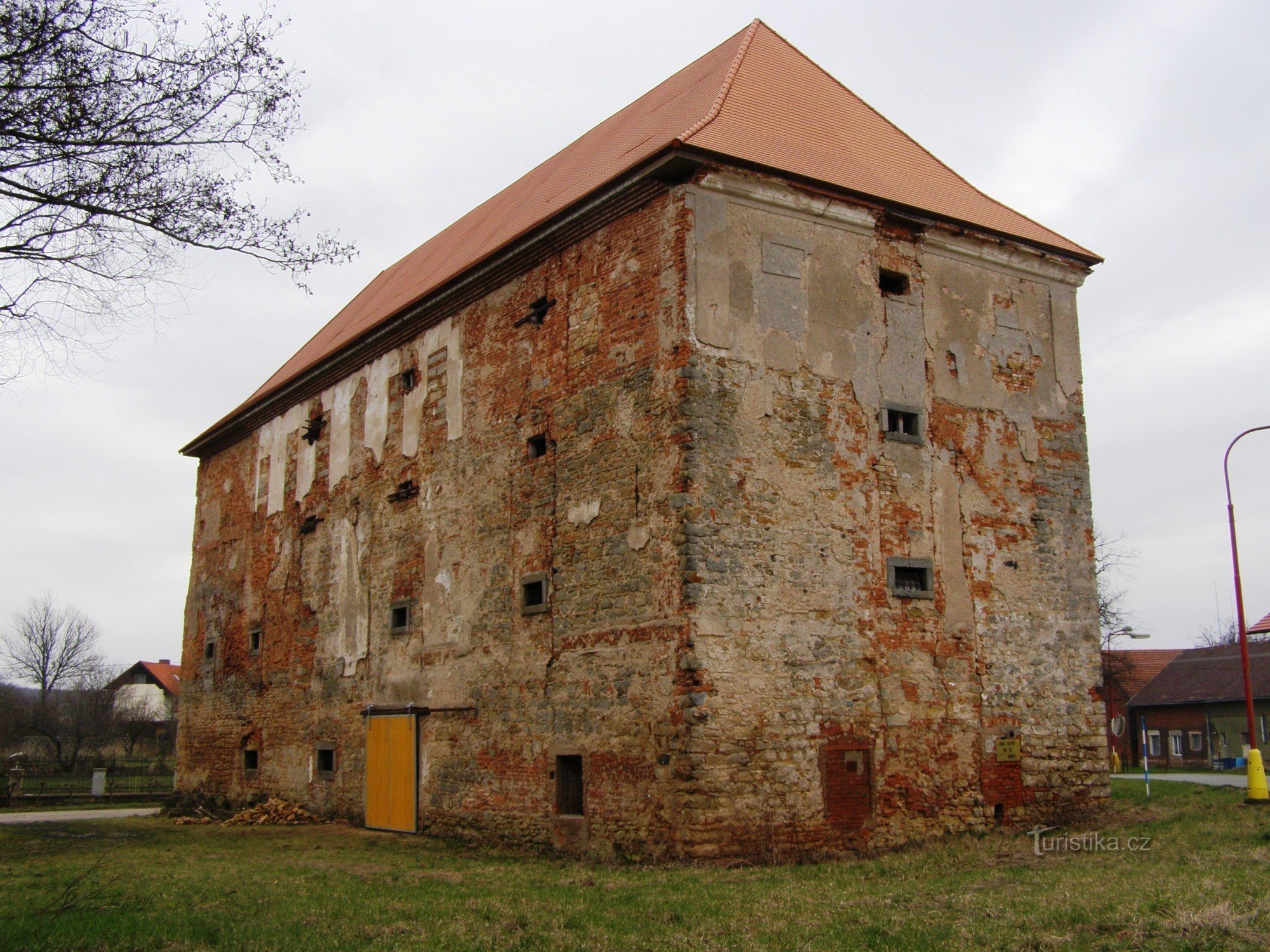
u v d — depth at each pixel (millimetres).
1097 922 7660
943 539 14500
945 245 15375
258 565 22594
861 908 8703
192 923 8633
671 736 12125
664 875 10992
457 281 16750
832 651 13117
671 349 12961
